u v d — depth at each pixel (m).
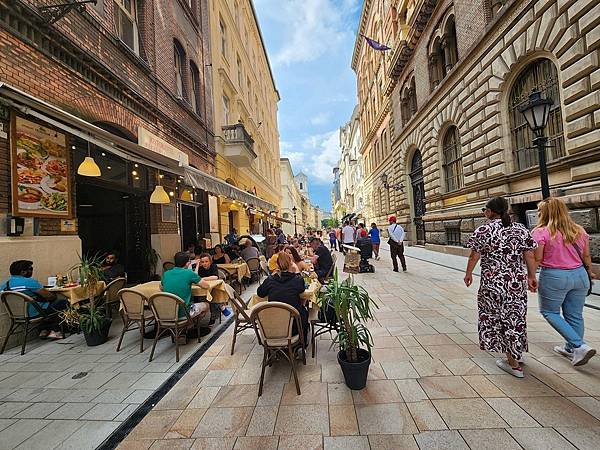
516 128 8.99
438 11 13.38
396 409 2.62
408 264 11.47
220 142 14.16
